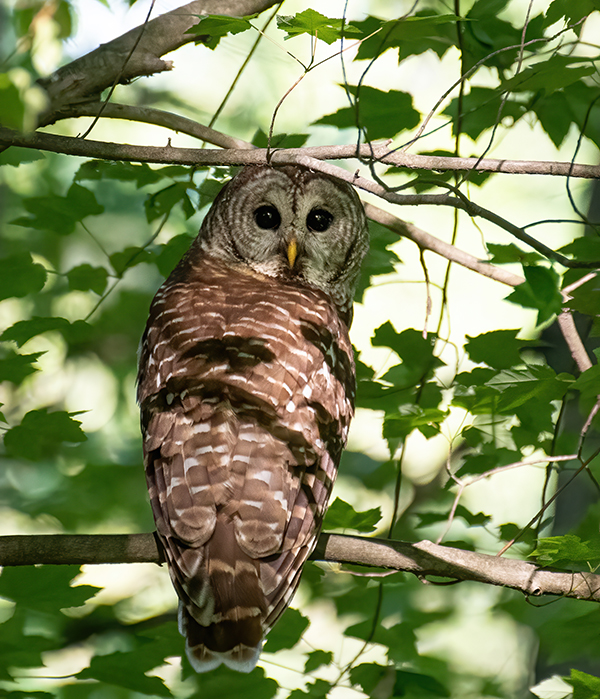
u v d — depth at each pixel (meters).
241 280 10.03
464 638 16.94
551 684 8.43
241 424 7.82
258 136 9.99
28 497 16.62
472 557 7.85
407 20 7.74
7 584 8.47
